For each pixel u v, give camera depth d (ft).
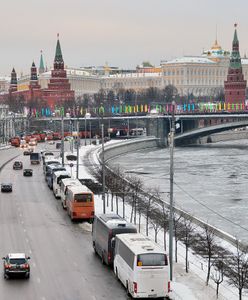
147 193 591.37
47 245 386.11
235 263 353.92
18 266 314.35
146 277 276.62
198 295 286.25
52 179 614.34
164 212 474.08
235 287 310.04
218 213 579.48
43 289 297.33
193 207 612.70
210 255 341.41
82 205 458.09
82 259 354.54
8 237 406.00
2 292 292.40
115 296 286.25
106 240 336.49
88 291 294.25
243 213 579.48
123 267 299.17
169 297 280.51
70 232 424.46
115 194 559.79
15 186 651.66
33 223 453.17
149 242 296.71
